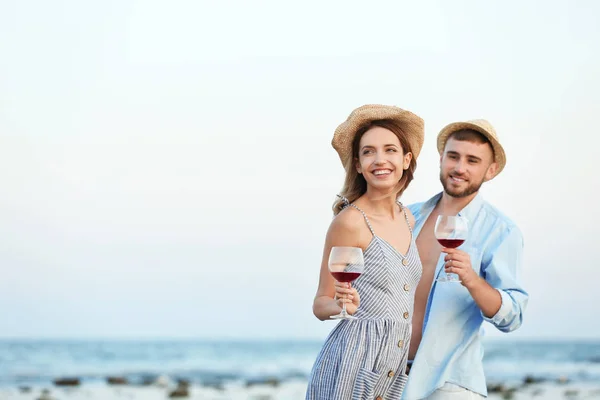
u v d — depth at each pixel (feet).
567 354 129.08
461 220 13.21
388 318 10.79
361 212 11.13
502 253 14.06
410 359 14.28
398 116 11.34
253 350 142.20
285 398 72.90
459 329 13.79
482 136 14.32
